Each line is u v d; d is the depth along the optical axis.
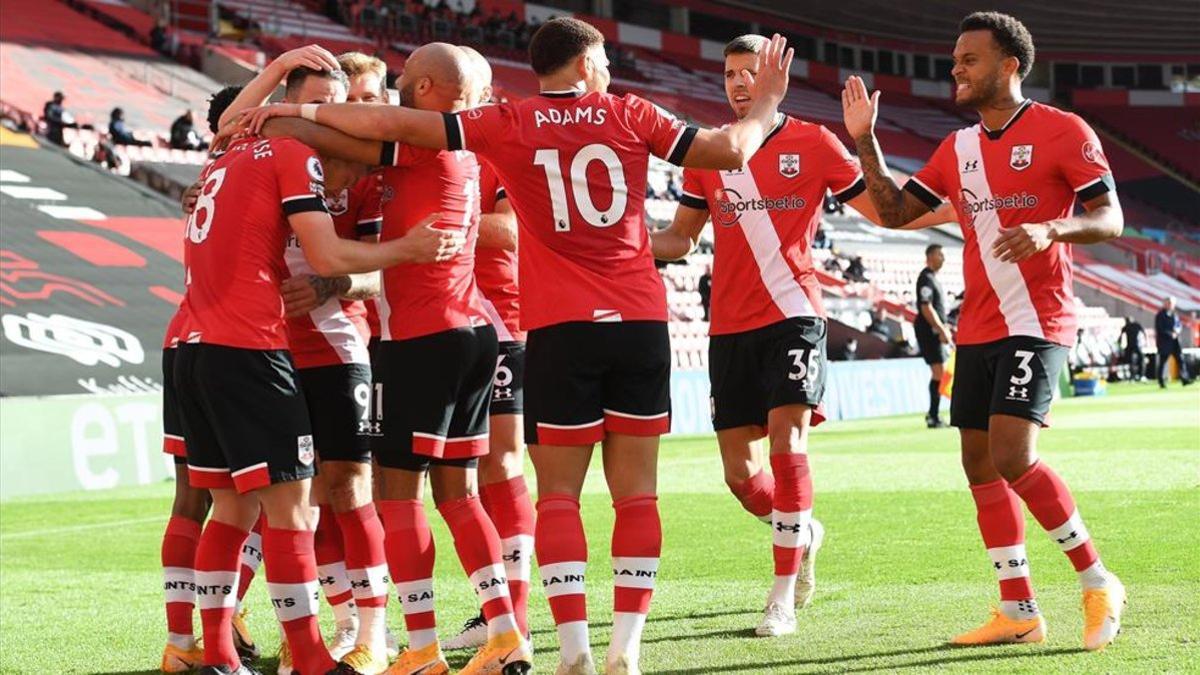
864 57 85.81
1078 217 6.66
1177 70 89.19
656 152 6.41
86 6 49.50
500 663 6.49
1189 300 64.06
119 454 19.70
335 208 6.96
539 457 6.36
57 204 32.50
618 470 6.38
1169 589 8.18
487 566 6.62
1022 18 79.44
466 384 6.73
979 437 7.18
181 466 7.26
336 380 6.97
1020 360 6.96
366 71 7.36
